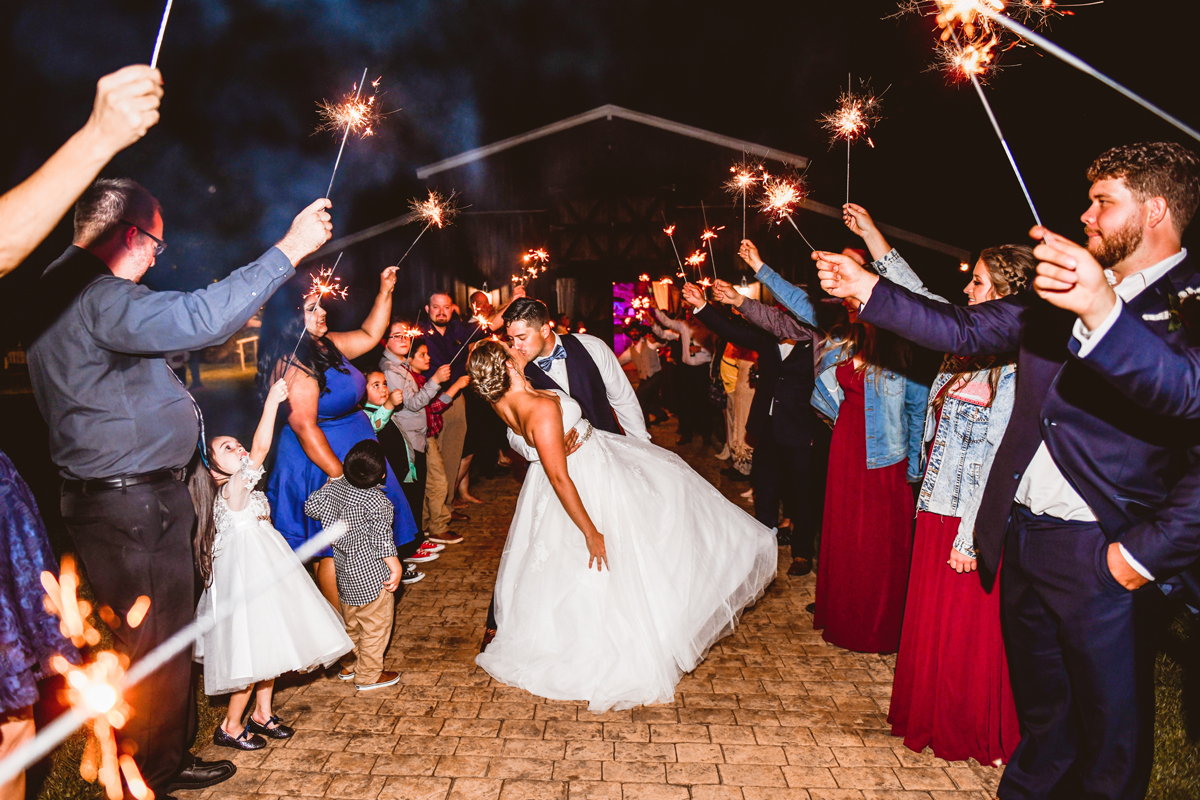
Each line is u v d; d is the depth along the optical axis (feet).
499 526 20.74
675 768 9.38
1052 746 7.94
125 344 7.33
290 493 12.26
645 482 11.76
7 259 5.07
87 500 7.78
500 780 9.16
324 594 12.50
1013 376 8.57
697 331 33.45
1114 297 5.36
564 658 11.14
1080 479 6.85
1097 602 6.93
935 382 9.80
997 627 9.18
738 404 24.90
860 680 11.71
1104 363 5.47
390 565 11.23
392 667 12.24
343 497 11.19
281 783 9.11
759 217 47.14
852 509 12.50
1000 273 9.05
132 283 7.56
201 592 10.58
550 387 12.62
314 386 11.46
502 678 11.43
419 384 18.51
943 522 9.43
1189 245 16.12
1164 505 6.30
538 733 10.23
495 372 10.64
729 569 12.14
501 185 48.93
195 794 8.87
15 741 6.73
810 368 15.93
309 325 11.68
